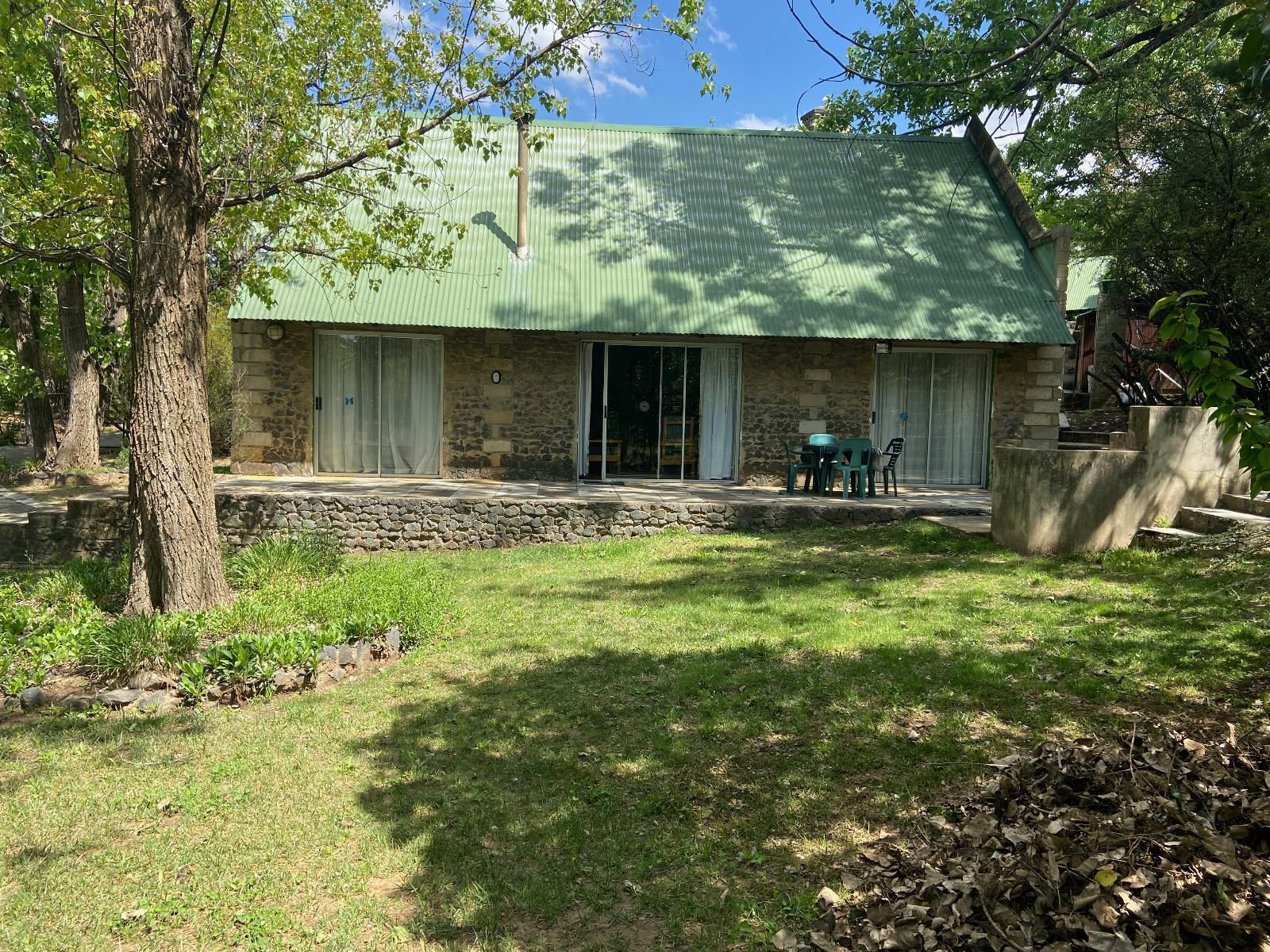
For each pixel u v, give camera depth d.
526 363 13.97
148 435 6.72
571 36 7.79
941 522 10.33
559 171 15.85
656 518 11.14
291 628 6.35
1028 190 22.17
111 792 4.25
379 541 10.89
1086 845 3.00
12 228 8.19
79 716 5.18
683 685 5.42
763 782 4.14
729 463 14.46
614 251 14.45
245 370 13.50
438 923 3.20
